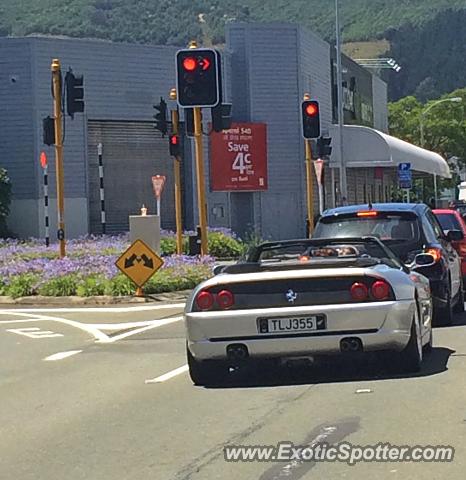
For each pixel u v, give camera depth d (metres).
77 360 19.69
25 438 12.77
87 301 31.41
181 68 29.28
